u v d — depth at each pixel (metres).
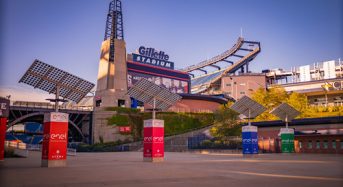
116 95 100.75
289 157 43.66
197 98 121.19
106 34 108.19
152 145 35.72
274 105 90.31
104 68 103.44
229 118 78.62
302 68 176.25
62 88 32.66
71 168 26.16
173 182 16.69
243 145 48.91
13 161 35.88
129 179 17.97
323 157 42.66
